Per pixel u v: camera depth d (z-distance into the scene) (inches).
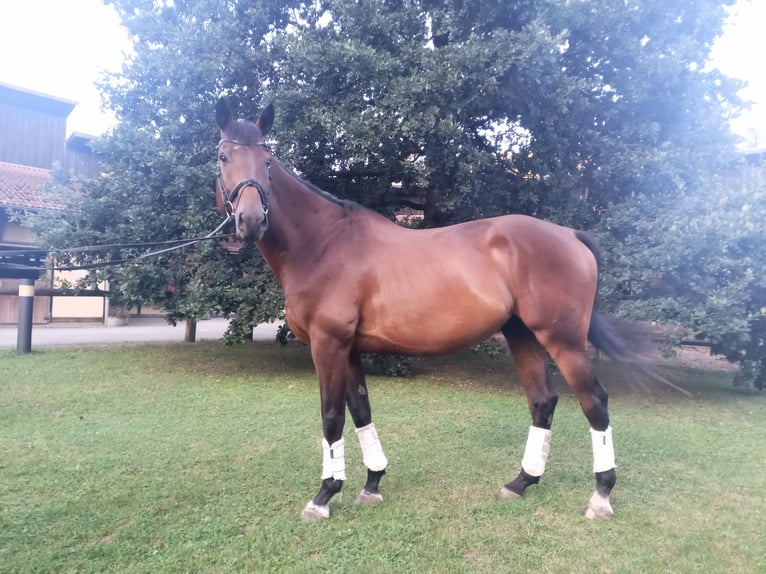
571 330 115.2
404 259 118.0
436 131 238.1
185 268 291.1
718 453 168.6
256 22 282.4
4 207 481.4
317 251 120.7
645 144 258.2
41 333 508.7
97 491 130.3
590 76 267.3
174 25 285.9
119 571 94.7
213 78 271.3
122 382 272.2
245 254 284.8
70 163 702.5
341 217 125.0
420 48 247.8
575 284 115.6
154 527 111.0
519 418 207.9
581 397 117.4
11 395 238.1
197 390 255.6
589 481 140.6
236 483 136.6
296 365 335.9
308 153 273.0
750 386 271.6
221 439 175.5
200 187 263.7
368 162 274.7
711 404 252.2
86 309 633.6
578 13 237.1
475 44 233.8
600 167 260.7
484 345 277.9
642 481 141.6
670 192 247.8
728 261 220.1
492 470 148.3
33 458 153.5
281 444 170.7
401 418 206.7
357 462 155.0
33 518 114.6
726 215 219.9
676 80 244.8
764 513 121.3
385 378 298.8
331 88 263.4
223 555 100.0
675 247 223.0
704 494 132.6
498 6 251.0
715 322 222.5
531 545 104.9
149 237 277.9
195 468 147.9
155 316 745.0
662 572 95.2
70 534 108.0
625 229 251.8
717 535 109.5
